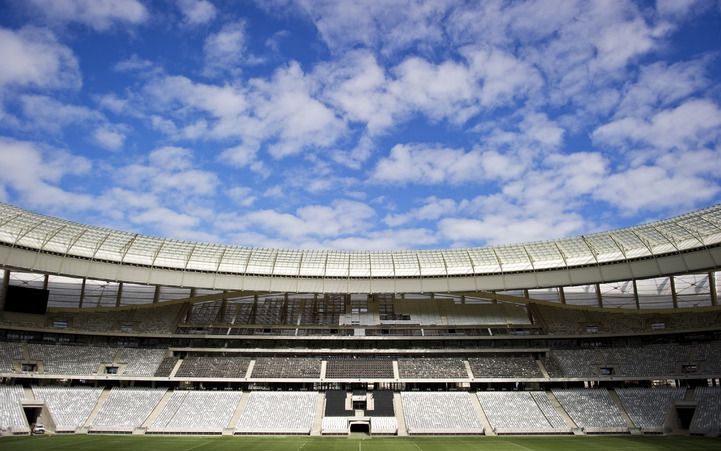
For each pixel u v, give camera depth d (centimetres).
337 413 7300
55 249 7438
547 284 8112
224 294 9194
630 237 7431
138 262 7944
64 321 8312
